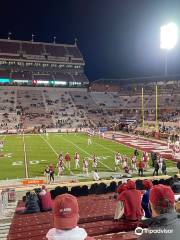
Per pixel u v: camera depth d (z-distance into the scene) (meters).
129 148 40.94
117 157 29.09
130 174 26.11
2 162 31.30
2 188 18.81
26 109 78.06
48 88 88.94
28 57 93.69
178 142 37.34
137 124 71.19
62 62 96.44
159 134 52.53
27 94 85.00
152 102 83.69
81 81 91.88
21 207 12.52
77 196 13.87
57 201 2.63
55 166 29.41
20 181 23.47
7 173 26.36
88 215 8.43
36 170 27.50
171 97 82.19
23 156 34.78
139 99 87.75
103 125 75.06
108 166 29.34
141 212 5.60
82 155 35.31
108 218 7.96
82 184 17.97
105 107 85.50
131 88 94.62
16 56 92.94
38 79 88.25
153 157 28.58
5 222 11.60
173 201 2.83
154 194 2.85
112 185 15.59
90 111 82.12
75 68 97.81
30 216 8.62
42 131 65.25
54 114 77.75
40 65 94.75
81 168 28.61
